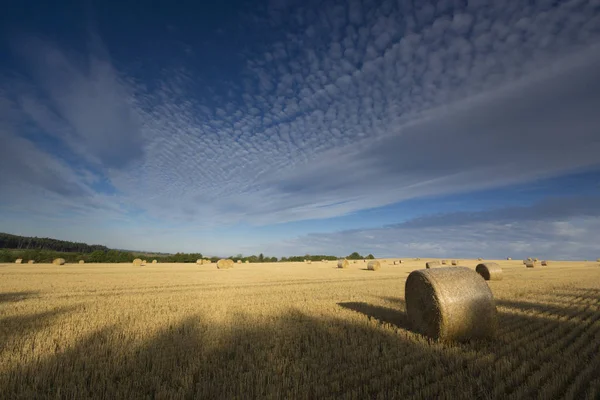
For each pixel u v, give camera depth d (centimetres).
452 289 848
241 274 3164
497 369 587
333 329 896
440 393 518
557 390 523
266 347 739
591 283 2062
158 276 2827
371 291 1742
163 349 723
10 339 779
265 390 524
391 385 555
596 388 522
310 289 1839
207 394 511
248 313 1112
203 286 2000
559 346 738
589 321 958
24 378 561
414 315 942
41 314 1080
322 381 559
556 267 4406
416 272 938
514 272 3259
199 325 936
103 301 1371
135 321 977
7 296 1509
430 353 715
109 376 578
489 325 852
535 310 1138
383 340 811
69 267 4338
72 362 643
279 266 5266
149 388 539
